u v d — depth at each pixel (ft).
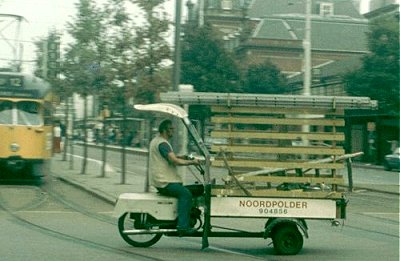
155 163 38.70
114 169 114.83
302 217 38.42
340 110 38.93
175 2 64.69
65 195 71.51
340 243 44.06
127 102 80.79
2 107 80.02
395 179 120.37
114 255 36.32
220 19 301.63
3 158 79.00
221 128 38.34
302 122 38.65
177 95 38.58
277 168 38.34
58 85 112.57
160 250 38.63
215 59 177.68
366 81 160.45
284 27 271.08
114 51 77.82
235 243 42.96
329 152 38.60
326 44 282.77
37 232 45.09
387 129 183.01
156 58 76.54
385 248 41.98
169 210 38.68
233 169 38.22
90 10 89.45
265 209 38.24
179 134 63.31
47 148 82.48
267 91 189.78
